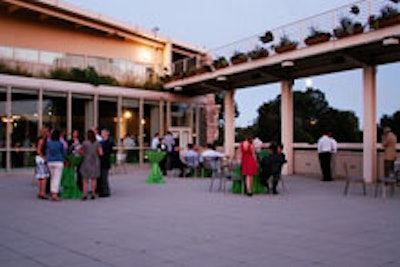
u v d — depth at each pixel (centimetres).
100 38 2364
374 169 1489
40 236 647
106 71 2334
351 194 1167
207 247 580
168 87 2352
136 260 515
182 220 779
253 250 563
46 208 920
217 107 2936
